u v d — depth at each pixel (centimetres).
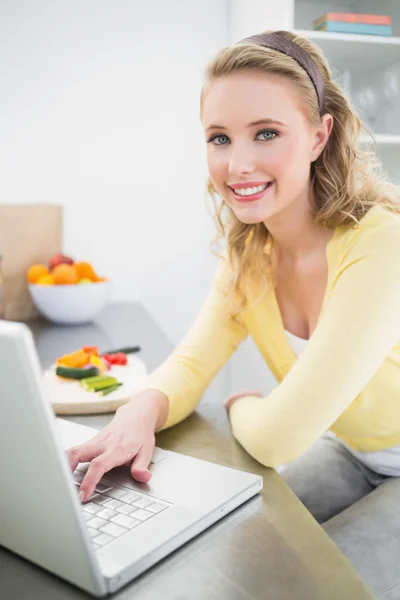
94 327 188
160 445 94
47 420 45
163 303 244
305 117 92
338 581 56
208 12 233
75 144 225
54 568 56
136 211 235
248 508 72
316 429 88
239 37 230
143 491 72
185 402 106
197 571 58
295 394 88
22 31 213
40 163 222
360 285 91
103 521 64
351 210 101
